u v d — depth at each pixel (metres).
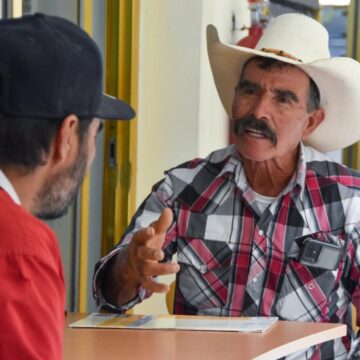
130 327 2.85
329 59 3.21
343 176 3.31
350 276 3.26
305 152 3.35
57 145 1.93
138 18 5.15
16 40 1.88
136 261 2.89
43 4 4.57
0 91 1.88
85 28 4.82
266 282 3.21
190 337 2.73
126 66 5.14
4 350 1.73
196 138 5.40
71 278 4.91
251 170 3.26
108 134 5.15
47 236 1.83
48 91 1.89
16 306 1.74
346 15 6.65
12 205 1.82
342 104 3.36
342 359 3.23
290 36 3.33
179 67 5.41
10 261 1.75
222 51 3.40
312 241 3.20
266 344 2.65
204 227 3.27
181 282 3.29
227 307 3.22
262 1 6.03
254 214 3.24
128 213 5.18
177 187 3.33
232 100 3.58
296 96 3.19
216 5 5.60
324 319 3.22
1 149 1.89
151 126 5.38
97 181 5.14
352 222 3.24
